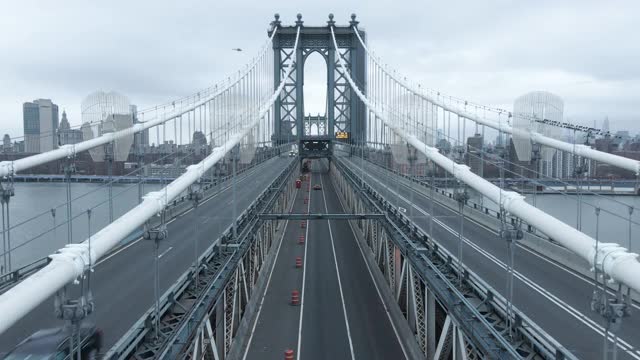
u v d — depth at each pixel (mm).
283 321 34031
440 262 25906
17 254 33031
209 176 60094
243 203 48469
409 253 28250
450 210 45469
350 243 56062
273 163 93438
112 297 21719
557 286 23484
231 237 31094
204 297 20344
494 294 19094
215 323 26047
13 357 15320
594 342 17484
